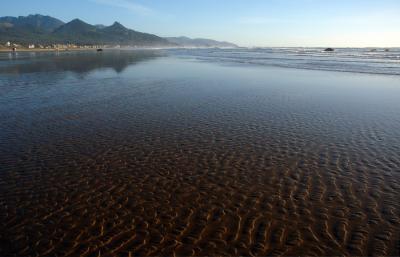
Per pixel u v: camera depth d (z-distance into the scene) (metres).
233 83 31.33
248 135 14.83
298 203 8.92
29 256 6.91
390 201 8.93
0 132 15.34
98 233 7.68
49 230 7.80
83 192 9.64
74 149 13.15
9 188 9.88
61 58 78.19
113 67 50.91
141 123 16.92
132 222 8.12
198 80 33.69
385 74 38.69
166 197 9.35
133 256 6.88
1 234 7.66
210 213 8.51
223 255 6.91
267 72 42.38
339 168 11.13
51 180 10.41
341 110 19.73
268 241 7.35
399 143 13.58
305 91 26.61
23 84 30.23
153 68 49.28
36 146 13.48
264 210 8.62
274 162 11.73
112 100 22.81
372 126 16.20
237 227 7.89
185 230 7.79
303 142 13.82
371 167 11.16
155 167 11.41
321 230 7.72
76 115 18.56
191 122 17.08
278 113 18.97
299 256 6.86
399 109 19.92
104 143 13.85
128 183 10.21
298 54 109.88
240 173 10.88
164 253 6.98
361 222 8.01
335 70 44.44
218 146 13.42
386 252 6.95
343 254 6.90
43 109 19.95
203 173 10.91
